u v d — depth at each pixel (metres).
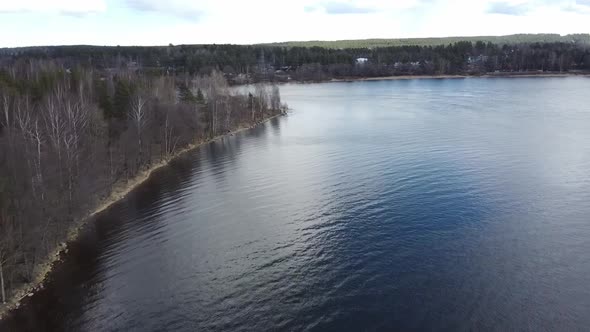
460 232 58.84
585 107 160.62
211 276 51.19
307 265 52.66
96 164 77.69
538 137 111.12
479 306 43.78
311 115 170.50
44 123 80.31
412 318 42.53
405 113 162.12
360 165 91.81
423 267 50.81
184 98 137.12
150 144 100.19
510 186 74.94
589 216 62.34
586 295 44.91
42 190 60.91
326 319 43.06
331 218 65.50
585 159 89.94
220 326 42.81
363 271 50.75
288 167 94.00
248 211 70.12
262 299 46.59
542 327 40.75
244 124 150.38
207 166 98.12
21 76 137.75
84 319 44.16
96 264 54.62
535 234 57.62
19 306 45.97
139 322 43.72
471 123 134.25
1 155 61.69
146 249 58.38
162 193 80.38
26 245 50.66
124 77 134.38
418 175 82.69
